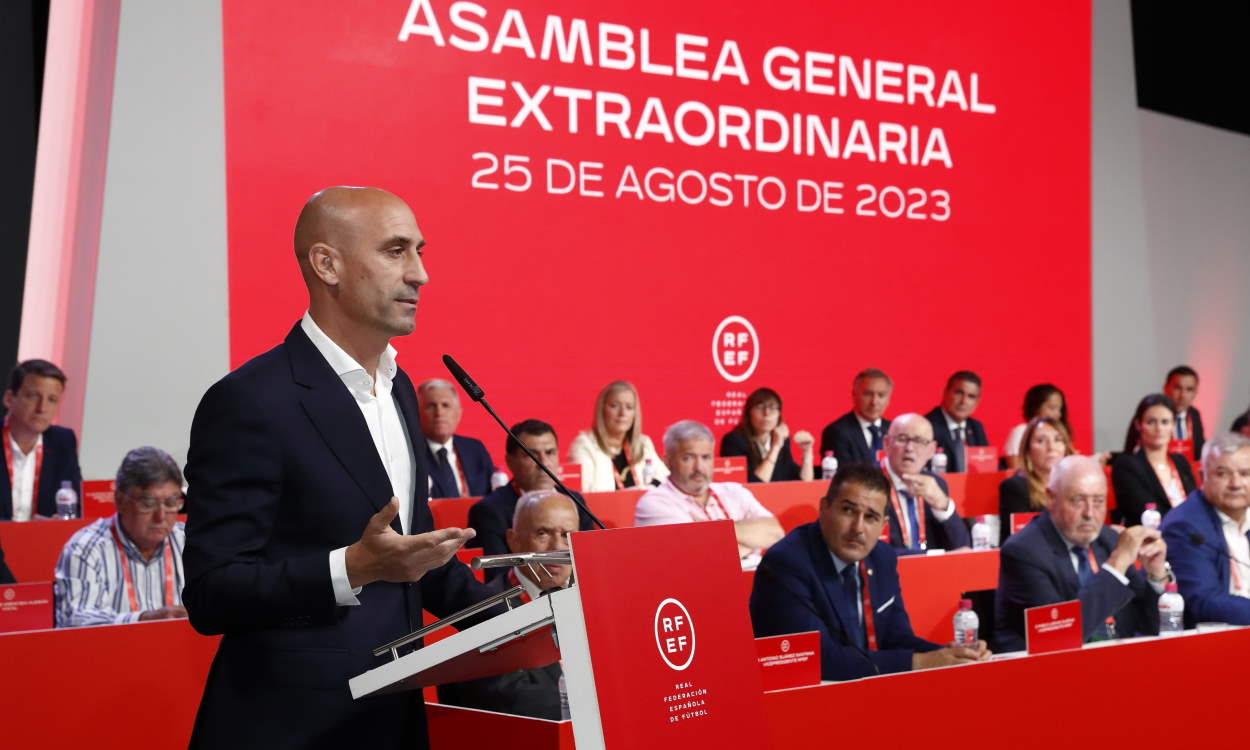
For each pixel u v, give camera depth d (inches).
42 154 240.4
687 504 181.9
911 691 82.6
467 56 269.1
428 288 263.3
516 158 274.1
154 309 238.1
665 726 53.8
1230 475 148.4
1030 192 346.6
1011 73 344.8
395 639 64.5
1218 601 143.5
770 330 305.4
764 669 82.4
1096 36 361.4
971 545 203.0
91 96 242.2
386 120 260.1
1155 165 376.8
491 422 269.0
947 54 334.6
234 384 63.2
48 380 207.6
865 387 274.7
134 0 238.1
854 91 319.9
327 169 253.9
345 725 61.9
